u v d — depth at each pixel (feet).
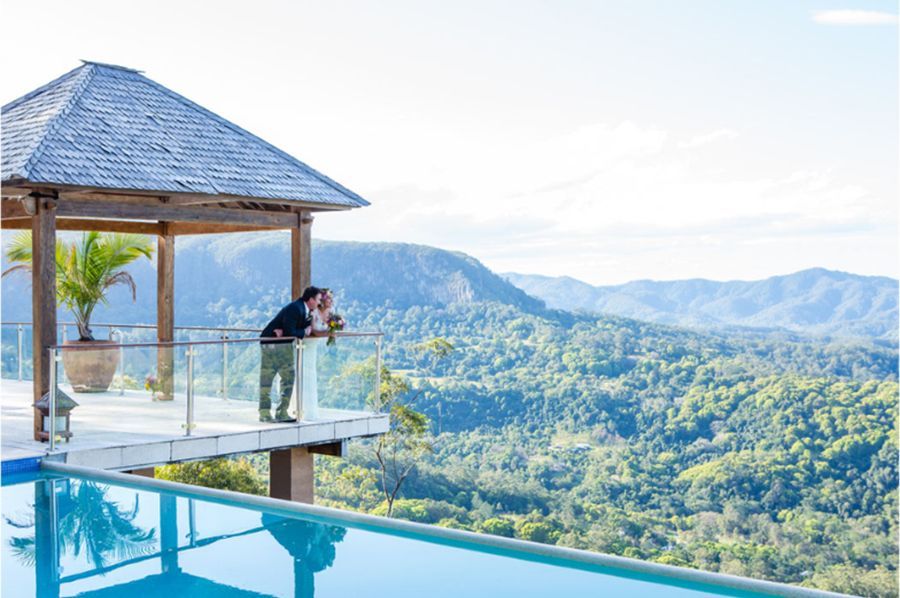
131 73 53.06
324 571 26.81
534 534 174.60
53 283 39.22
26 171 38.42
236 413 42.80
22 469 35.78
